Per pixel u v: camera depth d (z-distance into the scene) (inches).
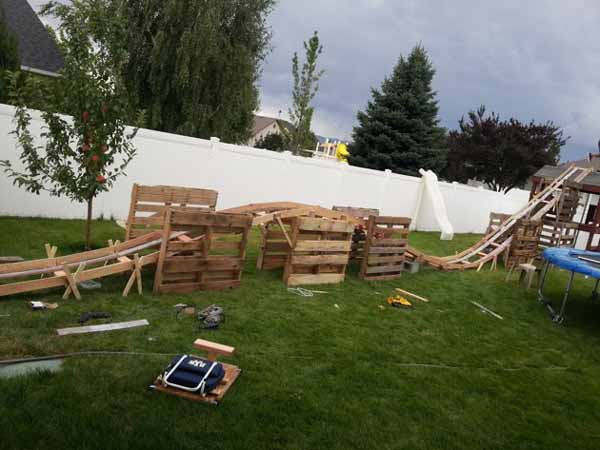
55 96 302.7
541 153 1344.7
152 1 617.9
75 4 292.5
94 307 222.5
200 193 359.3
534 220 537.0
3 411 134.0
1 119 358.3
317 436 149.6
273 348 212.7
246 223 283.9
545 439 175.0
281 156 545.3
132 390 157.6
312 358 209.3
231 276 290.4
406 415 173.6
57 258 236.8
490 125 1397.6
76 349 179.6
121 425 137.8
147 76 654.5
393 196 705.0
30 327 191.6
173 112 680.4
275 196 554.6
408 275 422.0
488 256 514.9
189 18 625.6
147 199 326.0
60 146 303.9
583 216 716.7
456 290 394.9
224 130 716.0
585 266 340.8
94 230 380.5
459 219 832.9
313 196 595.8
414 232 718.5
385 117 1074.7
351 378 195.6
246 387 173.0
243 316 245.3
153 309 232.7
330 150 1398.9
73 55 292.4
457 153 1421.0
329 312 278.1
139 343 193.0
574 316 370.9
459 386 208.5
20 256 280.2
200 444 135.6
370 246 366.6
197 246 265.7
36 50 732.7
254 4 698.8
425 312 316.2
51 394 146.6
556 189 622.2
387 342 246.8
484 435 170.1
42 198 393.4
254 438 143.0
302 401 169.3
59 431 130.0
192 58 633.6
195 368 163.9
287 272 319.3
